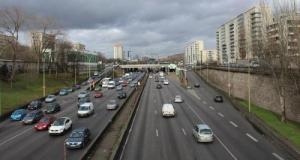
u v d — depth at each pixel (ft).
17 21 310.24
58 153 103.65
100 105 224.94
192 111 195.42
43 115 174.50
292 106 158.81
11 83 284.20
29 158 99.25
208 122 158.40
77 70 467.11
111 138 124.57
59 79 403.13
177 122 158.92
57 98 273.75
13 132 140.26
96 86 388.37
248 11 428.97
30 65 375.25
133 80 469.16
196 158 97.30
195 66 635.66
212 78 415.44
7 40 309.01
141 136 128.06
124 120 165.37
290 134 125.59
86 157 95.96
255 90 217.77
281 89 155.74
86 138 115.24
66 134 133.18
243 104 215.51
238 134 131.34
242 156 99.45
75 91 335.67
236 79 272.92
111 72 646.74
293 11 159.43
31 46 408.46
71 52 466.29
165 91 325.83
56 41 409.08
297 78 154.40
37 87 321.11
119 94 264.93
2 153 106.11
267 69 193.57
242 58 440.86
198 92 312.09
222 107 212.43
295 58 155.02
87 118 172.76
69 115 182.91
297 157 97.76
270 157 98.48
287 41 156.87
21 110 177.99
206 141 115.75
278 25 160.35
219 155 100.48
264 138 124.06
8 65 329.31
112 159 90.94
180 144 114.83
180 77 497.46
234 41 621.72
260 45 195.42
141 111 196.24
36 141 121.70
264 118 161.99
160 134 131.54
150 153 103.35
